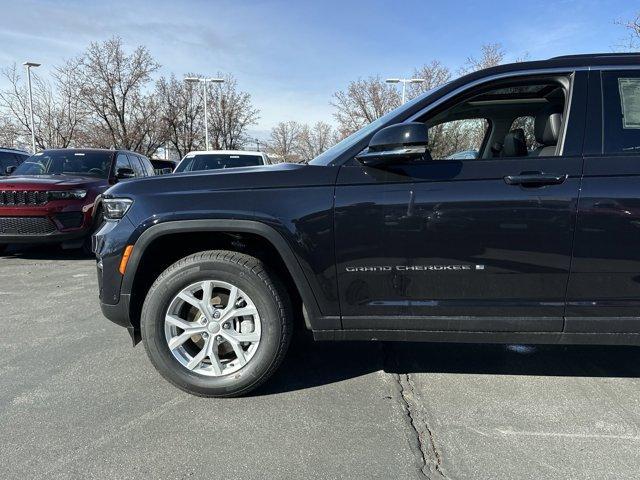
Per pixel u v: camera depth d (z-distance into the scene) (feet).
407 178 8.61
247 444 8.01
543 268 8.55
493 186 8.46
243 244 9.67
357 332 9.13
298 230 8.72
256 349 9.19
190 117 122.72
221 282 9.11
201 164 29.43
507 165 8.55
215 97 127.34
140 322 9.47
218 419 8.75
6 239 21.94
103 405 9.22
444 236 8.56
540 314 8.73
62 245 22.80
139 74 105.29
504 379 10.39
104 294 9.34
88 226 23.06
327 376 10.53
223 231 8.86
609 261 8.44
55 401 9.37
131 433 8.30
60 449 7.85
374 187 8.66
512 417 8.87
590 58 9.00
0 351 11.82
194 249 9.85
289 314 9.20
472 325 8.87
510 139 10.27
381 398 9.54
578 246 8.42
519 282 8.65
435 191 8.54
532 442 8.09
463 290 8.77
